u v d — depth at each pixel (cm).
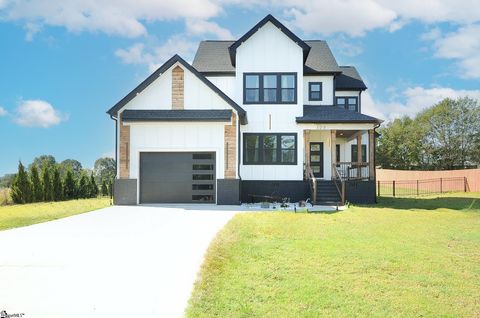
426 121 4994
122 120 1744
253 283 566
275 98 1977
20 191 2162
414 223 1208
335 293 531
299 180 1944
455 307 493
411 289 558
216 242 829
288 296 514
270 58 1986
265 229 1028
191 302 483
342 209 1591
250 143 1970
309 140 2022
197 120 1730
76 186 2483
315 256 736
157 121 1736
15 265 648
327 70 2186
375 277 611
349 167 2034
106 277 583
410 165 5147
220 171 1745
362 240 911
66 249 768
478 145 4625
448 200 2086
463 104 4791
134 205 1711
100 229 1023
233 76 2136
